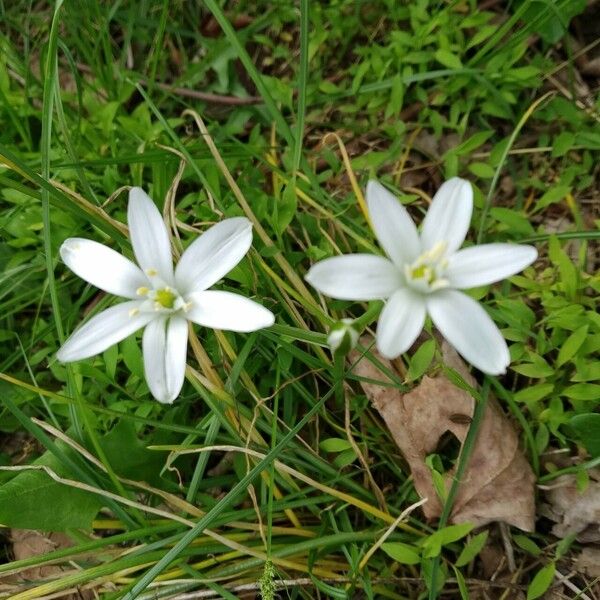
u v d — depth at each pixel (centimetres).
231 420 16
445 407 16
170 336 13
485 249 12
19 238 18
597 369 15
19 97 20
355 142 20
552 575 14
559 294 17
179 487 16
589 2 21
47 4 23
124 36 23
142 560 14
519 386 17
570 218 19
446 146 20
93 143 20
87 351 12
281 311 17
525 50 20
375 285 12
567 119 19
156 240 13
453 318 12
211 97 21
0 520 14
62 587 15
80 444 15
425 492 16
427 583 14
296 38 22
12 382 16
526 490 15
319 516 16
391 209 12
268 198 18
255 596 16
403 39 20
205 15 23
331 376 16
